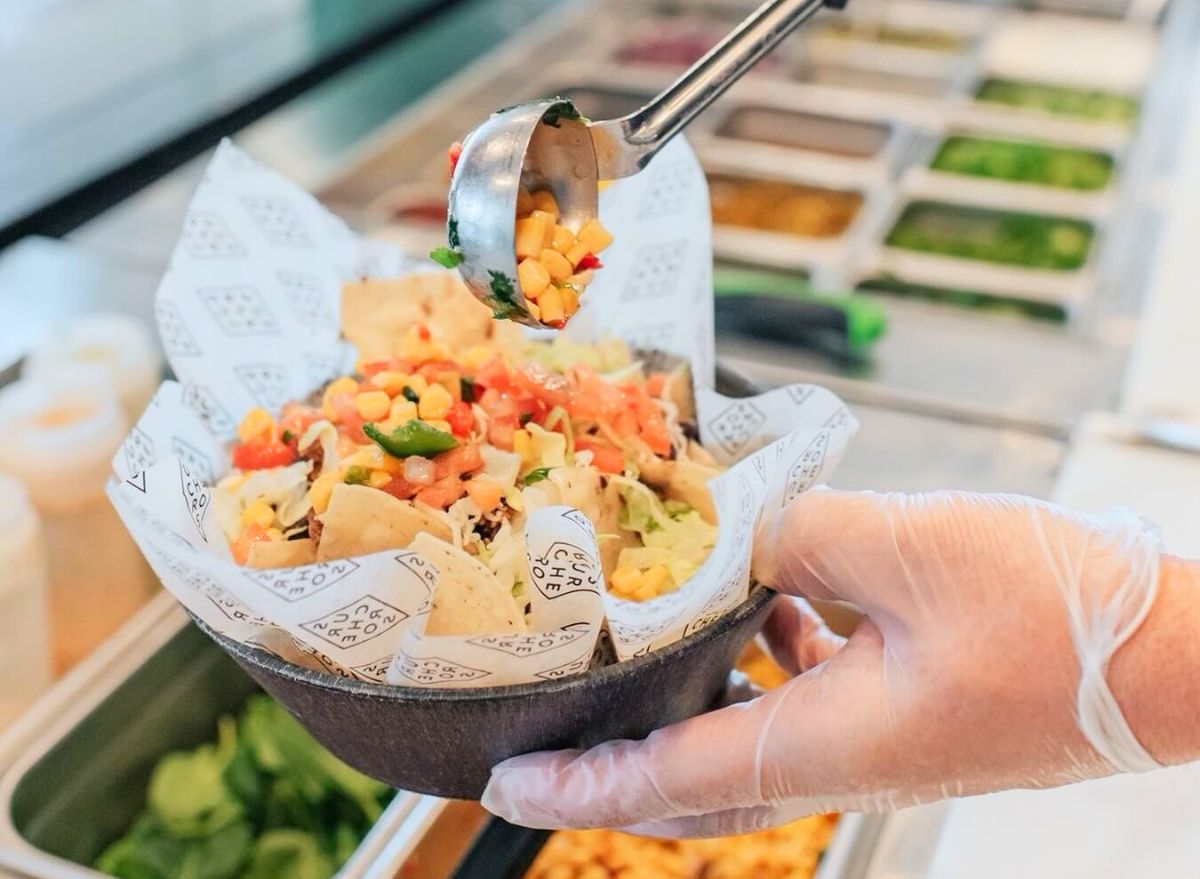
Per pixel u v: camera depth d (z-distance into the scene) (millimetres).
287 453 923
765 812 854
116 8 2443
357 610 718
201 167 2021
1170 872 948
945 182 2234
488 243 775
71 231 1836
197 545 792
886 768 770
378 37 2480
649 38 2729
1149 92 2553
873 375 1553
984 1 3006
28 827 1075
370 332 1013
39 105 2088
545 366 985
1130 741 731
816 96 2543
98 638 1280
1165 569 754
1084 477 1351
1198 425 1417
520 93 2402
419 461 833
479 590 753
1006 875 945
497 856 1063
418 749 764
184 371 979
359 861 983
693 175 1025
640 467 909
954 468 1386
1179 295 1751
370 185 2090
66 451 1203
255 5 2520
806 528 789
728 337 1627
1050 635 736
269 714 1264
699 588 737
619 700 750
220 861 1154
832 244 2053
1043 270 1999
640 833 895
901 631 777
